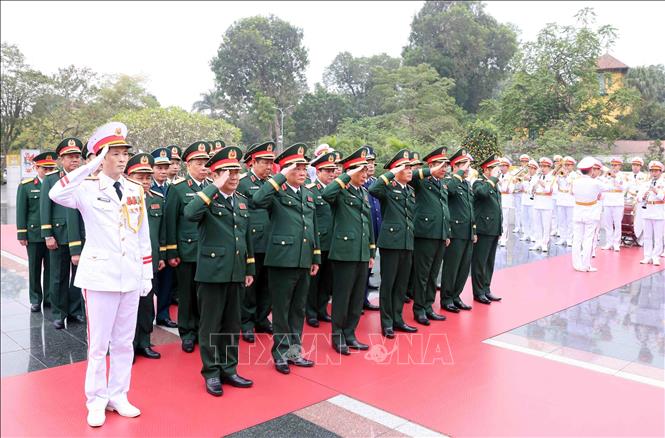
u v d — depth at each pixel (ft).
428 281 20.76
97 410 12.40
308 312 20.33
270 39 133.08
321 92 124.57
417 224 19.80
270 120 117.39
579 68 63.10
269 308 18.94
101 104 98.89
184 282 17.20
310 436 11.83
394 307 19.07
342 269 16.79
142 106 104.22
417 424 12.42
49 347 17.49
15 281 27.17
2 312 21.50
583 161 29.60
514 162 63.00
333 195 16.39
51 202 19.03
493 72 128.77
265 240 18.56
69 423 12.37
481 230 22.85
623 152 54.03
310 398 13.71
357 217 16.88
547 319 20.92
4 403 13.37
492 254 23.52
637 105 53.57
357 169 16.40
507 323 20.30
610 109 58.54
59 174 19.07
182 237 17.06
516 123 67.46
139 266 12.91
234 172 14.10
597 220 29.78
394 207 18.48
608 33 61.57
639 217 37.88
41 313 21.44
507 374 15.39
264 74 132.36
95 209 12.16
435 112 99.19
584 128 60.34
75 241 17.19
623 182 36.63
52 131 93.71
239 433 11.93
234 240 13.99
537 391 14.25
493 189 22.90
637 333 19.26
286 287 15.44
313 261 16.28
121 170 12.45
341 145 66.33
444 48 125.39
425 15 132.77
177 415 12.76
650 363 16.39
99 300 12.21
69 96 96.48
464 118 105.50
